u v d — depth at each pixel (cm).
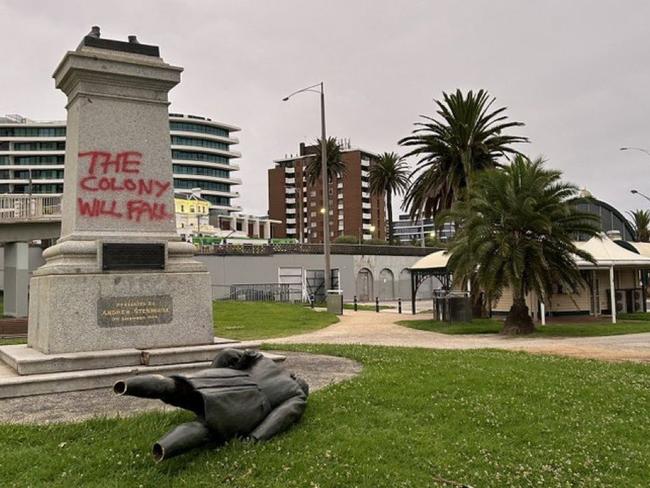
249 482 544
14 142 12725
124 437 645
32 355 950
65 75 1083
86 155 1058
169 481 546
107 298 1008
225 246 5141
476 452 641
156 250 1061
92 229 1050
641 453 665
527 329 2409
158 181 1112
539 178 2348
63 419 713
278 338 2195
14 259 3441
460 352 1416
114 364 960
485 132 3478
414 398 811
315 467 576
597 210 4997
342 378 962
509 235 2288
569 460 633
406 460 611
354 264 6069
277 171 14125
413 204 3916
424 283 6838
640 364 1366
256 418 641
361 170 12800
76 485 538
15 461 581
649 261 2961
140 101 1109
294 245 5512
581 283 2400
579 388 919
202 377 623
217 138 13638
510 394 852
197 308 1083
